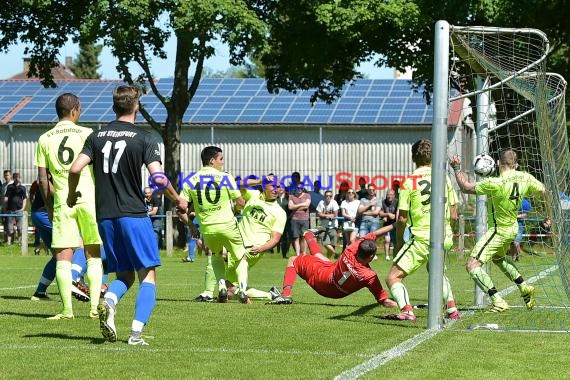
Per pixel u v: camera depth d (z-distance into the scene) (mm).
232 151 116188
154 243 21969
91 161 22109
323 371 18578
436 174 26266
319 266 32469
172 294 38219
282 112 116938
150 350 21359
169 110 85375
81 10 86312
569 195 31578
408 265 28953
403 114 115062
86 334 24141
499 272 49062
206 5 77500
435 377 18047
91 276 27906
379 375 18156
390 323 27609
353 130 114688
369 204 70625
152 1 79812
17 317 28141
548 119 30000
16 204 84062
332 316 29422
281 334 24547
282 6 87000
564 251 30422
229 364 19406
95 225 27547
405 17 80000
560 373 18750
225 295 33812
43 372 18328
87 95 120000
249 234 35969
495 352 21547
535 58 29719
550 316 30281
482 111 34938
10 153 116500
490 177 31016
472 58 32281
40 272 52594
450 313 29406
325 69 91812
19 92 122812
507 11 79312
